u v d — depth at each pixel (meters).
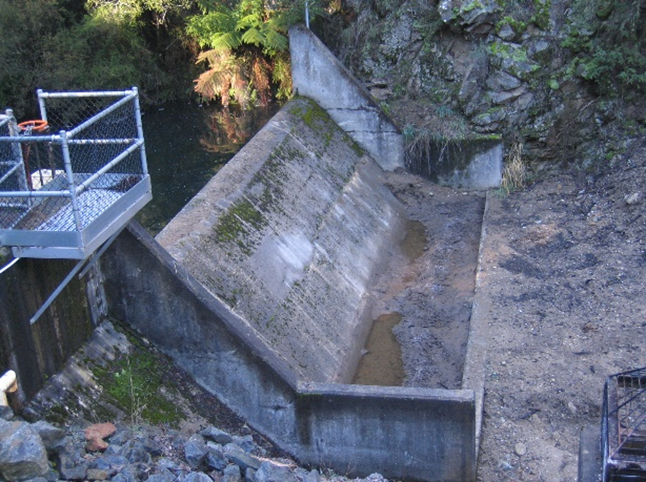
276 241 15.96
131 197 9.82
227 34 30.12
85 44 31.52
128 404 10.73
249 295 13.90
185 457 9.80
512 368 13.89
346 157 21.47
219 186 16.17
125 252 11.32
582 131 21.61
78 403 10.18
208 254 13.85
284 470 9.71
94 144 10.64
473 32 22.11
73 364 10.54
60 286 9.78
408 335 16.06
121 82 32.38
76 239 8.77
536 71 21.55
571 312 15.44
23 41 30.58
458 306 16.62
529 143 21.86
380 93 23.69
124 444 9.65
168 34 33.78
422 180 22.36
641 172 19.88
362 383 14.80
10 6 29.72
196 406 11.53
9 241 8.93
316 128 21.31
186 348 11.67
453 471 11.04
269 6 30.05
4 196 8.60
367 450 11.19
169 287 11.37
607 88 21.34
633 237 17.86
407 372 14.98
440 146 21.84
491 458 11.93
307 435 11.34
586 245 17.92
